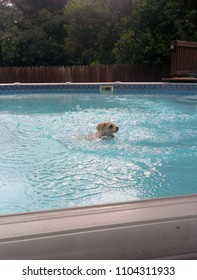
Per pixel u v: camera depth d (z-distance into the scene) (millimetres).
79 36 24672
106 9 23500
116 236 847
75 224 853
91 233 839
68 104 12281
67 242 825
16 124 8461
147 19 18516
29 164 5102
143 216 887
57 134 7180
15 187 4164
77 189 4098
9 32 25922
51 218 871
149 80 17953
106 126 6398
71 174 4637
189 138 6648
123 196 3895
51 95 15141
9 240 801
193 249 871
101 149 5828
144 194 3959
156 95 14297
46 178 4484
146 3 18109
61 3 30359
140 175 4570
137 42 18094
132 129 7500
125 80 17984
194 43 16000
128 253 847
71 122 8641
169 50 16906
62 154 5582
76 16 24312
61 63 27234
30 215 894
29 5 29547
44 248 811
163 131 7293
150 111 10156
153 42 17375
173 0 17234
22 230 825
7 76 17672
